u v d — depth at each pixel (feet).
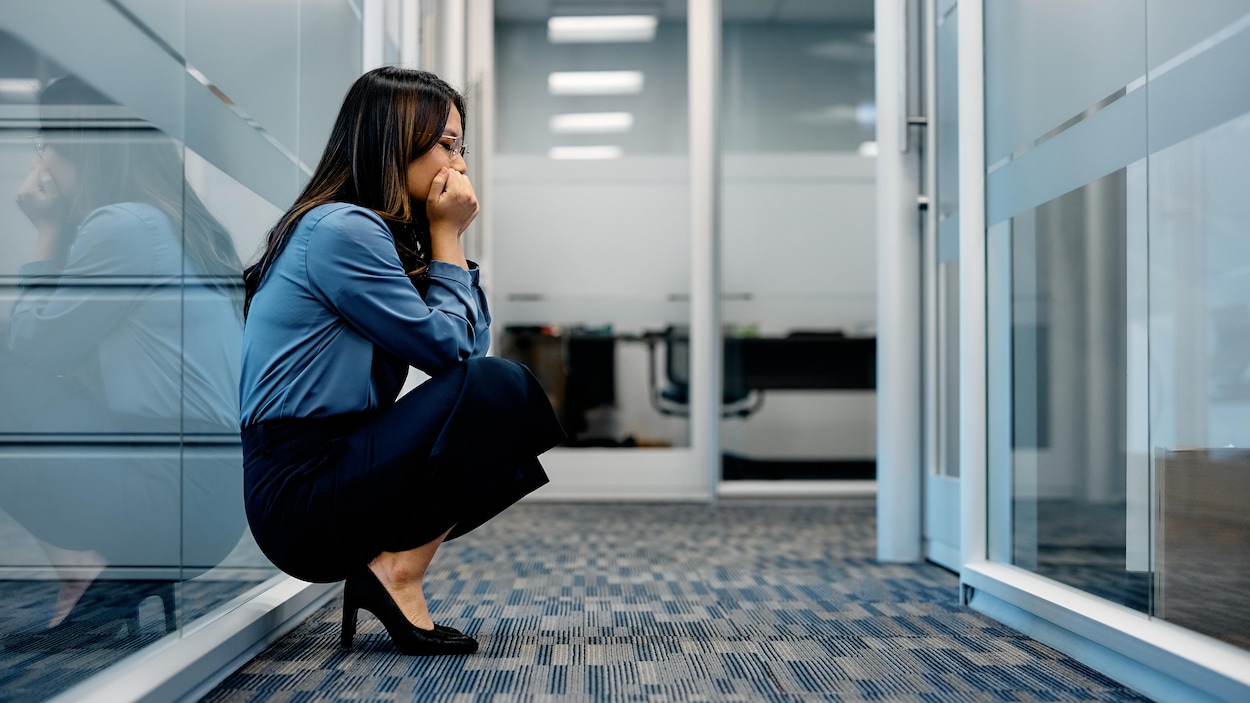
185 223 4.13
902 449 7.55
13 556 3.17
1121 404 4.35
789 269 12.57
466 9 12.14
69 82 3.33
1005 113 5.71
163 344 3.97
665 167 12.54
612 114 12.58
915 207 7.65
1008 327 5.61
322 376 4.02
